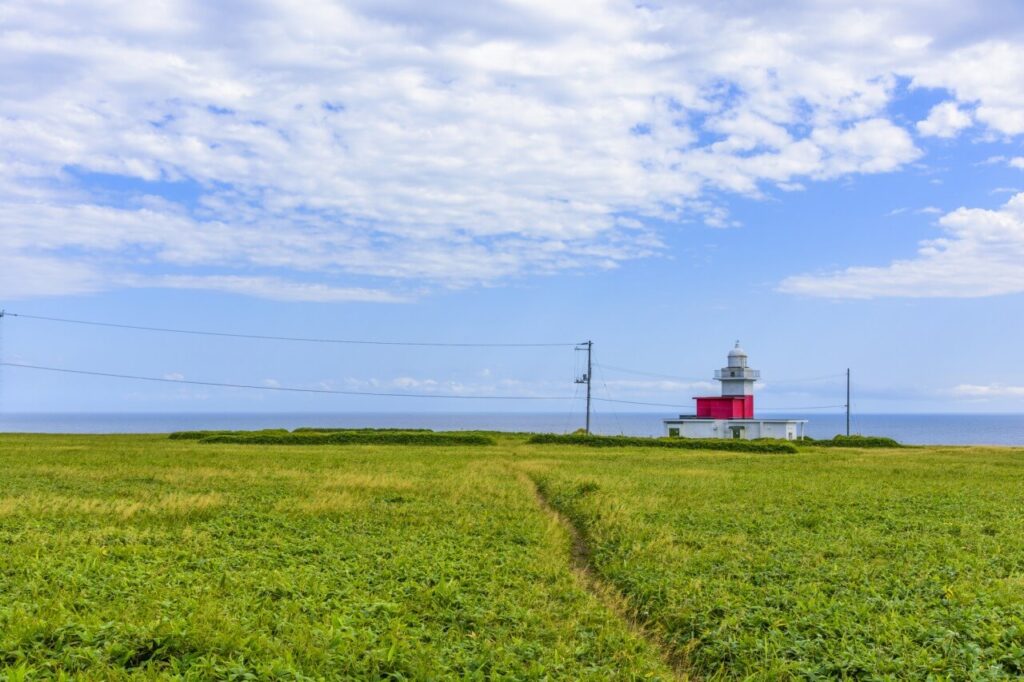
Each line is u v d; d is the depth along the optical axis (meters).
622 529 22.62
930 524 24.12
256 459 46.94
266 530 22.03
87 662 10.38
